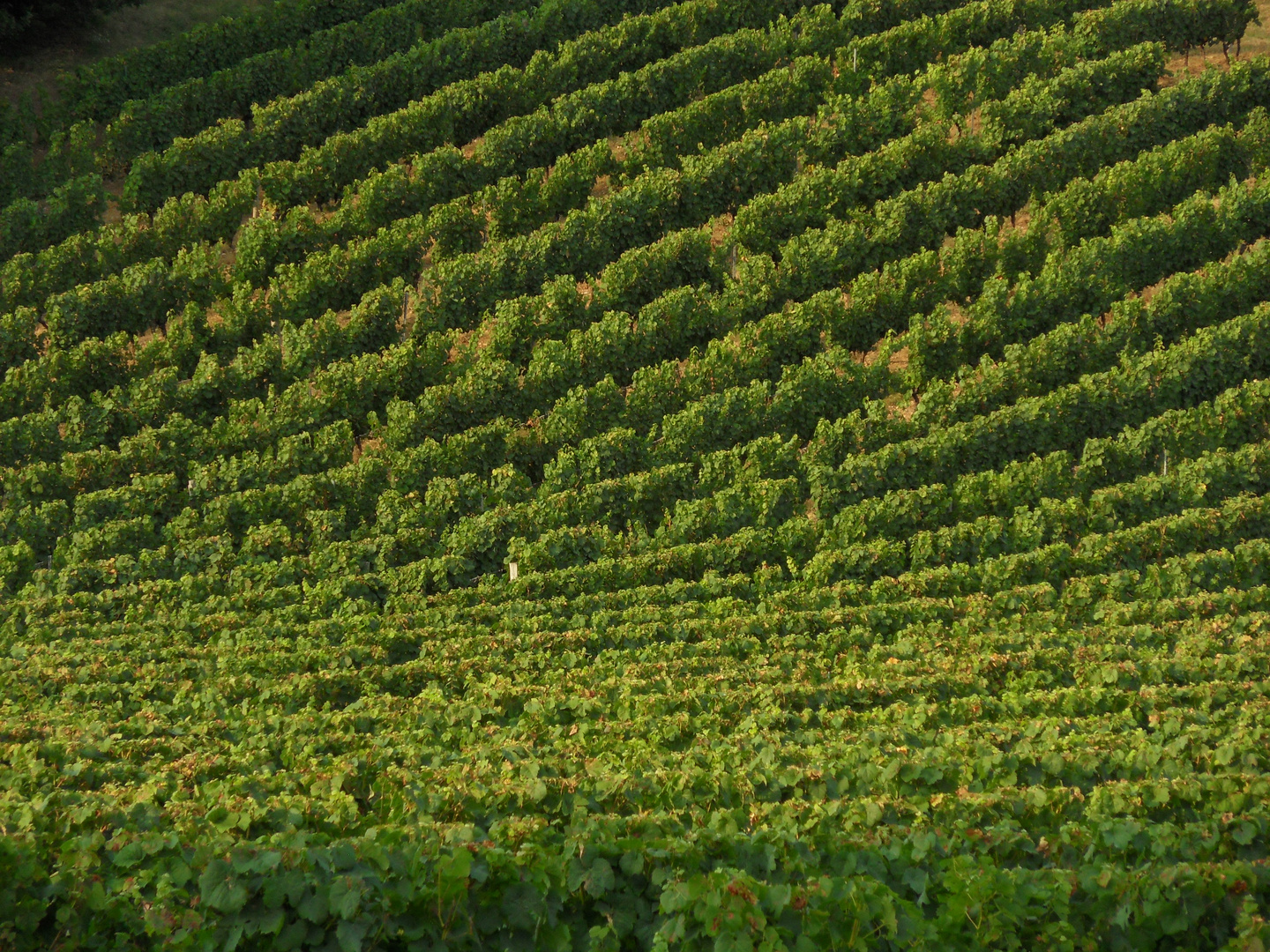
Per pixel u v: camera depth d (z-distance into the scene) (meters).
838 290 40.19
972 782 19.20
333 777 18.56
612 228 44.97
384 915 14.09
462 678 24.98
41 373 39.22
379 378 38.47
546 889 14.49
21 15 57.44
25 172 50.25
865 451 35.41
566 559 31.23
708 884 14.11
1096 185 43.91
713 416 36.19
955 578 29.14
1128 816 16.98
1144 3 53.97
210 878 13.83
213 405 39.03
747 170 47.22
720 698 22.94
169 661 25.67
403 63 55.56
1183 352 36.16
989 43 56.28
